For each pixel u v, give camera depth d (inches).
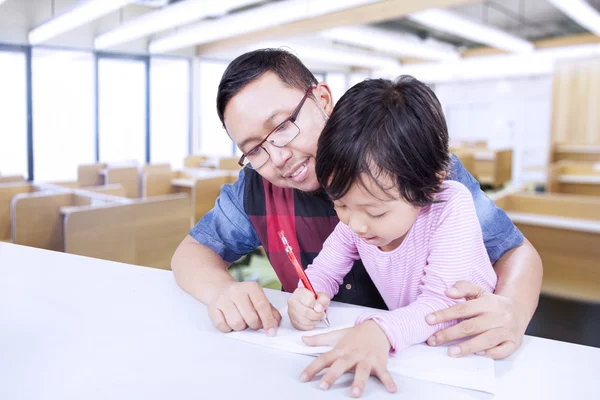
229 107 29.0
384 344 21.2
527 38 327.3
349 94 23.6
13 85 231.8
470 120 407.5
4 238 120.9
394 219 23.0
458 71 360.2
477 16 273.1
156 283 32.5
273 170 30.7
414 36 297.6
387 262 28.6
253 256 139.6
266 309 25.4
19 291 30.5
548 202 89.0
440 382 19.5
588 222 70.8
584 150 265.1
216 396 18.3
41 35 211.8
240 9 241.4
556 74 312.5
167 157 299.0
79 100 259.0
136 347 22.7
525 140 379.9
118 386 19.1
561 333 57.5
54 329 24.7
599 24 190.7
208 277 30.5
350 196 22.7
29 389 18.8
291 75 29.5
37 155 244.2
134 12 260.4
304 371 19.8
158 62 286.7
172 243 89.4
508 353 21.9
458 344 22.1
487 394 18.6
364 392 18.7
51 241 100.7
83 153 261.9
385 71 365.4
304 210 37.3
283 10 165.5
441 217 25.6
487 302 23.7
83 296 29.7
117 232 80.1
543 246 74.1
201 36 210.5
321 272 31.2
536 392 18.8
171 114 299.0
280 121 28.8
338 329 24.9
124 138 276.1
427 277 25.8
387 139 21.5
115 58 261.4
